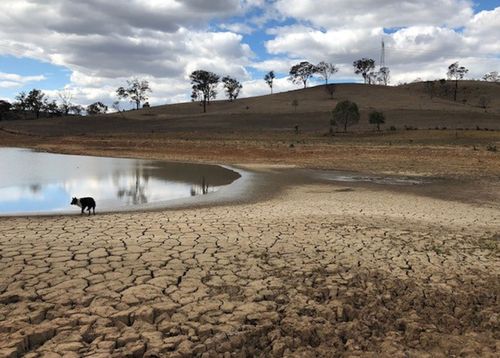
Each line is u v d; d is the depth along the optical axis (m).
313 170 30.98
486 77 183.50
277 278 7.22
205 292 6.54
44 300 6.09
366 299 6.48
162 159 42.53
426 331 5.54
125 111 151.25
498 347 5.17
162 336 5.20
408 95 142.75
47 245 8.89
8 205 16.33
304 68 167.88
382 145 48.00
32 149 58.91
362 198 17.42
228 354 4.90
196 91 153.62
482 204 16.19
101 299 6.14
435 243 9.73
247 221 11.91
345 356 4.96
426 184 22.86
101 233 10.12
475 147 42.66
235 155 43.84
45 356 4.65
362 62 176.12
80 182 23.91
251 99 160.12
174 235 10.00
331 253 8.75
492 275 7.63
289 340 5.22
